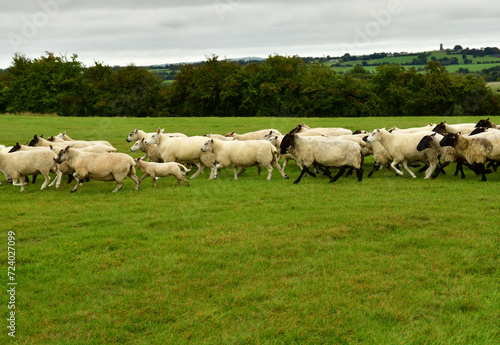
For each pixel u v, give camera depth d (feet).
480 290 21.42
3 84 226.38
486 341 17.80
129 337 18.78
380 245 27.40
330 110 197.57
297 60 209.05
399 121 119.03
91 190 45.16
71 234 30.86
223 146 48.52
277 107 201.05
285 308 20.49
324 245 27.50
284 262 25.36
